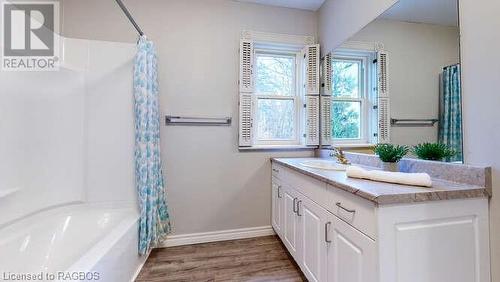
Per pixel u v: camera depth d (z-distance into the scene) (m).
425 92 1.41
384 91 1.75
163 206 2.22
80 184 2.04
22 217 1.70
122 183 2.10
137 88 1.97
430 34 1.39
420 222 1.04
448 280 1.07
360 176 1.34
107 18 2.25
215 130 2.44
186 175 2.39
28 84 1.76
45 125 1.87
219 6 2.45
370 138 1.90
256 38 2.51
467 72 1.19
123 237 1.59
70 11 2.19
